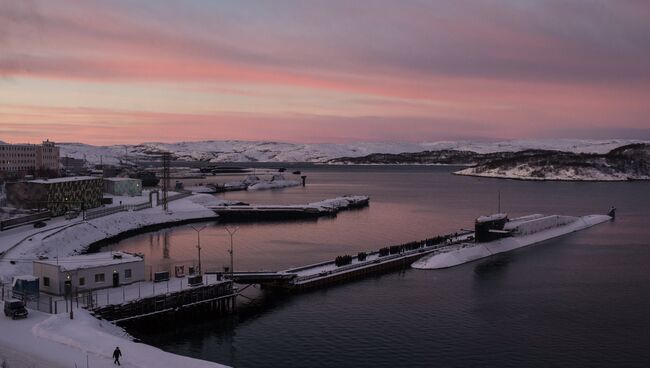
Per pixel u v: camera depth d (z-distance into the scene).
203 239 155.00
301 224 189.38
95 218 158.88
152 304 76.75
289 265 120.56
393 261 116.19
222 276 91.19
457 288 100.62
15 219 140.25
